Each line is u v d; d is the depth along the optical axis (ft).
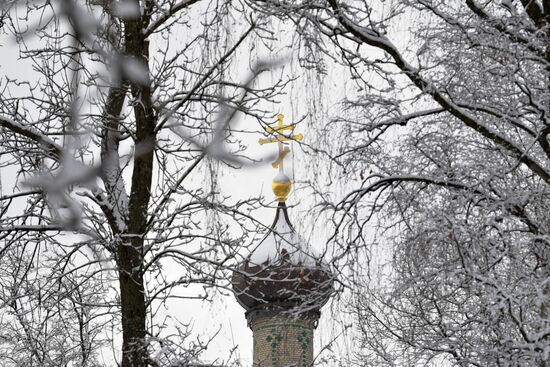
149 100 38.11
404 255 40.86
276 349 126.52
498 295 33.14
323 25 40.81
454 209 38.52
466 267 35.55
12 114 40.86
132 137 39.06
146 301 40.47
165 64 39.75
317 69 40.16
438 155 40.57
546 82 37.68
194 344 40.68
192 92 39.37
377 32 39.11
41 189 8.94
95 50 11.32
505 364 34.01
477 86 38.86
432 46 40.45
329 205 41.24
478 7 39.17
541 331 33.24
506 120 37.73
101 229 40.81
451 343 39.24
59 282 44.27
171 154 41.09
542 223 37.42
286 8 39.65
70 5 8.57
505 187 38.68
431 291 40.16
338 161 41.22
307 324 127.65
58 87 38.93
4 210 41.42
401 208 41.22
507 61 37.78
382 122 40.57
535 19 39.40
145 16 39.65
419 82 38.73
